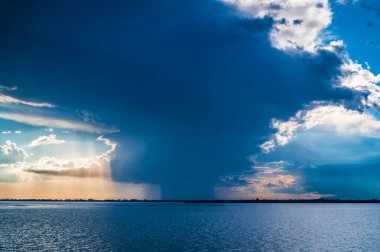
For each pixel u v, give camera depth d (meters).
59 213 175.12
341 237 75.56
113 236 74.12
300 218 147.00
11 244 62.09
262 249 57.97
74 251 55.12
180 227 96.88
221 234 79.25
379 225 109.19
